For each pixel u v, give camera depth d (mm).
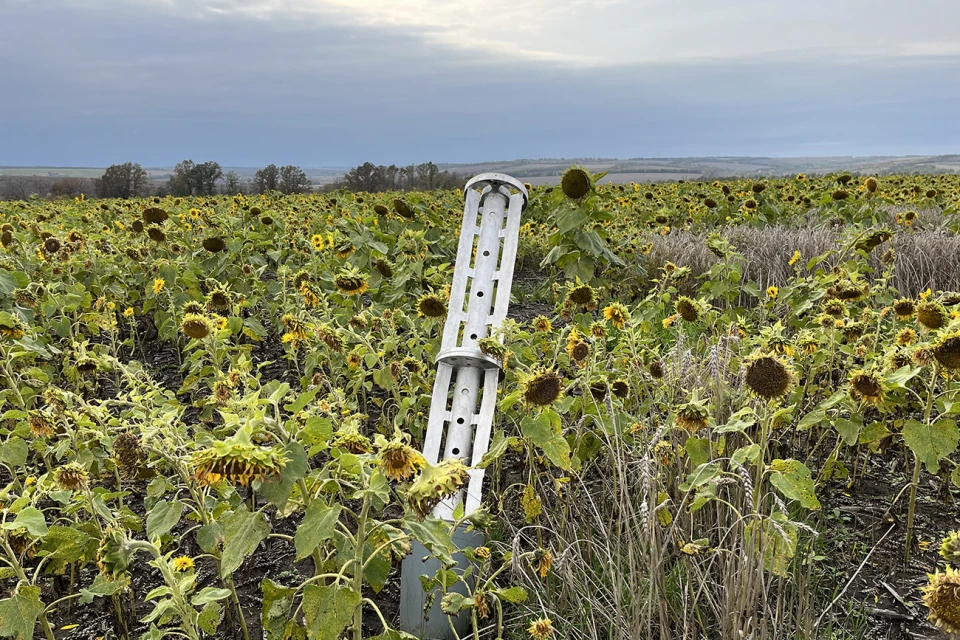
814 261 5668
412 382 3926
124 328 7113
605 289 7430
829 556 3213
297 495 2199
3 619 2188
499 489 3557
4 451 3025
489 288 3303
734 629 2277
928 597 1925
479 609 2326
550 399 2602
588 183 5148
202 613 2188
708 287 5734
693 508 2436
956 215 10336
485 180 3475
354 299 5219
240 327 4777
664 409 3336
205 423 4273
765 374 2396
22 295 5094
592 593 2760
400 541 2094
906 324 4172
